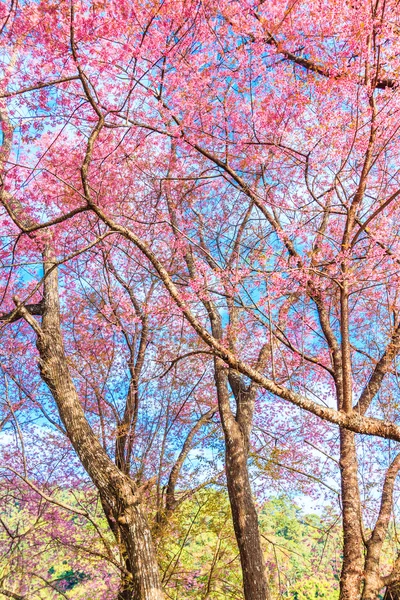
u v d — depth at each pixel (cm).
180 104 605
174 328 975
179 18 570
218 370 852
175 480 939
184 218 859
